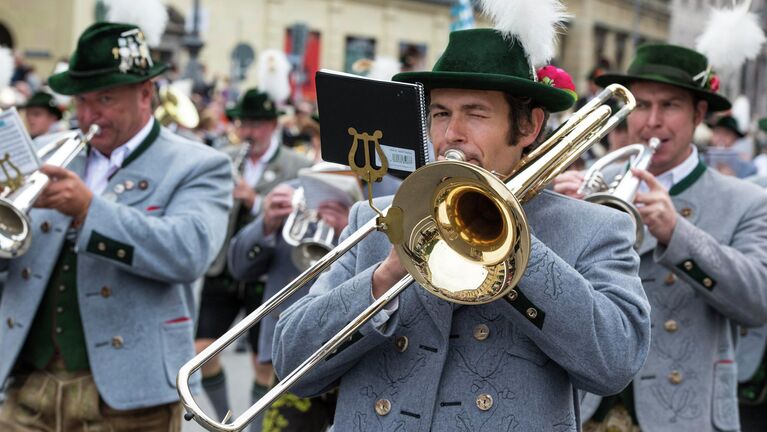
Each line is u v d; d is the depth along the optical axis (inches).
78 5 1043.3
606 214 118.0
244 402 320.2
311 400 208.4
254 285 293.7
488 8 116.4
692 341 176.4
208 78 1040.8
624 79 187.0
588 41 1563.7
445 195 105.4
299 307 121.0
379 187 225.5
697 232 169.8
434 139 117.3
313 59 1243.2
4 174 168.6
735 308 171.3
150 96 193.6
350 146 110.8
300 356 118.0
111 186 188.4
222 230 192.7
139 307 185.8
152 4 207.2
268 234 245.8
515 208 99.0
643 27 1700.3
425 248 106.3
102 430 185.9
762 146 600.1
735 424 177.6
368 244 123.8
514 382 112.7
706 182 186.1
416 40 1358.3
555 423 113.7
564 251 115.6
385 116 107.5
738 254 172.9
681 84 180.1
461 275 104.3
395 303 114.9
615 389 112.6
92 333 183.2
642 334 114.1
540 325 108.7
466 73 111.3
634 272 118.0
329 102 110.3
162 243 181.8
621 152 178.2
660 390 174.7
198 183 191.6
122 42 186.4
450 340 115.3
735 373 179.9
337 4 1255.5
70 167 191.3
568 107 119.6
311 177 224.1
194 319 200.2
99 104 186.2
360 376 119.3
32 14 1038.4
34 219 186.9
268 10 1181.1
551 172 114.2
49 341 185.9
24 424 187.6
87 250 178.5
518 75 116.0
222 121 716.0
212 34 1125.7
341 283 124.6
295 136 565.6
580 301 108.3
